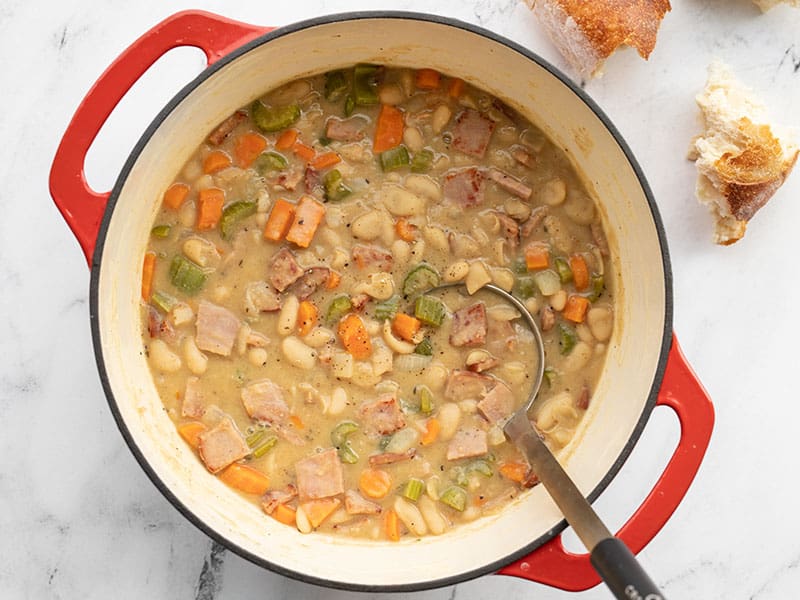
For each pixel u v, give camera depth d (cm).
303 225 46
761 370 51
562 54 51
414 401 47
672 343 43
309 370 46
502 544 45
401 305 47
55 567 50
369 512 46
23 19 50
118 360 44
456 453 46
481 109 47
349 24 44
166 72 50
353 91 47
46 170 50
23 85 50
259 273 46
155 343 46
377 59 46
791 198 51
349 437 46
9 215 50
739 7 51
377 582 44
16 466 50
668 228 51
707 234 51
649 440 51
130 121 49
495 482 46
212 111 45
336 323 47
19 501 50
